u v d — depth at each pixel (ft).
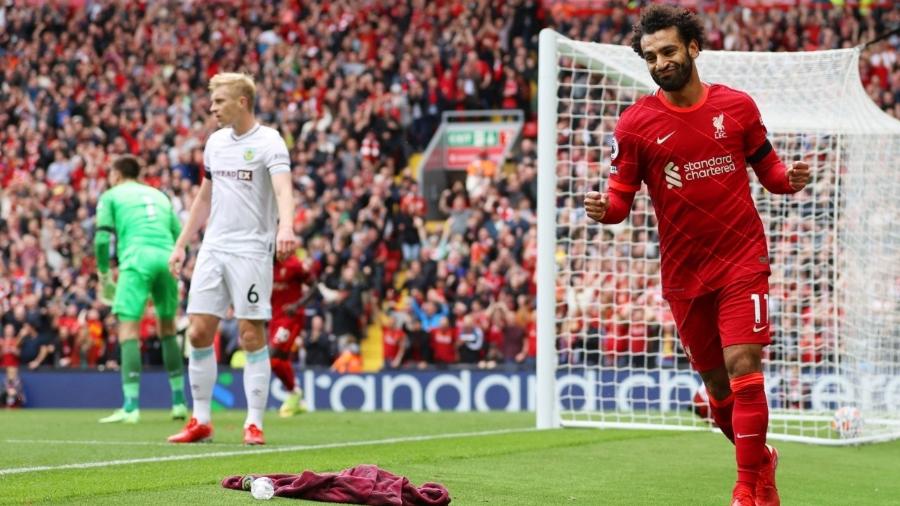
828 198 49.29
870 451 40.68
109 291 52.85
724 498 25.95
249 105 37.55
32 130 106.73
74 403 77.82
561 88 93.86
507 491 25.72
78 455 32.86
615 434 43.06
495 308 80.74
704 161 22.86
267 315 37.70
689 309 23.45
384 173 95.91
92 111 108.68
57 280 91.35
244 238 37.37
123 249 51.03
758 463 22.33
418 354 81.71
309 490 22.56
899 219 48.29
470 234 88.58
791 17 105.19
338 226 90.99
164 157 101.81
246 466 28.89
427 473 28.53
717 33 104.58
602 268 76.48
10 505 21.20
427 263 86.58
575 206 83.71
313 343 82.79
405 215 92.73
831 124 44.70
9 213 98.02
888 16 104.27
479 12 108.37
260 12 115.85
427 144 101.50
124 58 113.70
